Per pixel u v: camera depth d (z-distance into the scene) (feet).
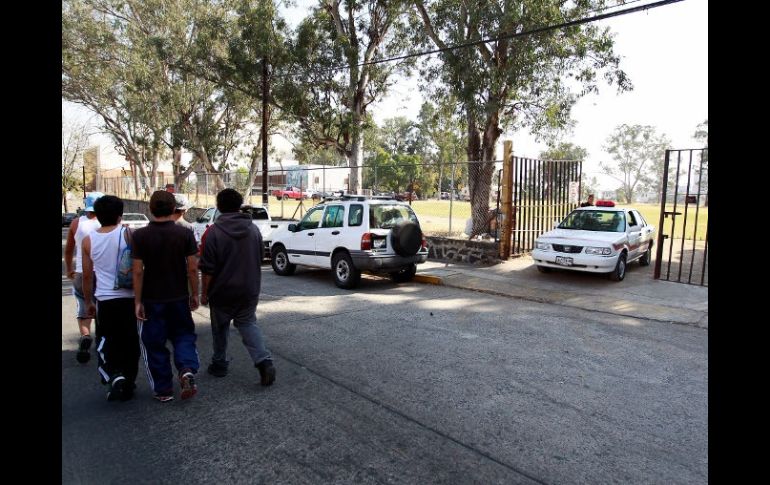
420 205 127.75
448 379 17.21
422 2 50.62
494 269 40.68
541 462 11.91
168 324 15.24
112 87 106.93
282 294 32.32
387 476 11.18
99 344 15.05
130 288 15.03
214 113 97.55
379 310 27.84
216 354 17.04
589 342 22.08
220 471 11.34
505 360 19.35
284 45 60.59
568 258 35.06
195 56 71.00
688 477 11.39
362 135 64.75
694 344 22.08
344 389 16.21
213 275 16.06
